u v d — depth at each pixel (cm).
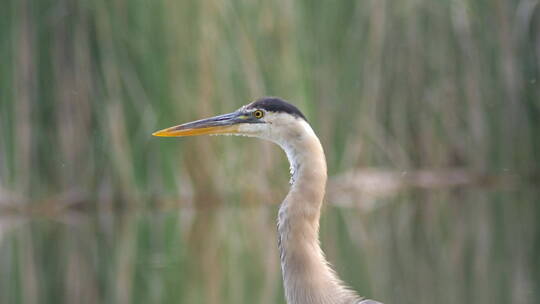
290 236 713
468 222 1638
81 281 1231
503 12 1958
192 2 1664
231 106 1689
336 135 1856
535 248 1399
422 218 1678
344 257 1338
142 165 1698
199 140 1719
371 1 1864
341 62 1842
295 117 725
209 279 1220
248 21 1697
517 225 1598
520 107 1997
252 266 1312
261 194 1738
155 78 1669
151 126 1677
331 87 1833
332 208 1814
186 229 1573
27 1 1636
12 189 1677
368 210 1781
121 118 1670
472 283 1171
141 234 1541
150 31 1659
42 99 1659
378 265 1278
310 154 717
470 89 1966
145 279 1216
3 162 1672
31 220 1673
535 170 2038
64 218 1678
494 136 2009
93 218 1684
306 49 1758
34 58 1645
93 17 1642
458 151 2027
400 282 1170
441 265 1281
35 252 1413
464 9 1927
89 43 1648
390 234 1529
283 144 731
